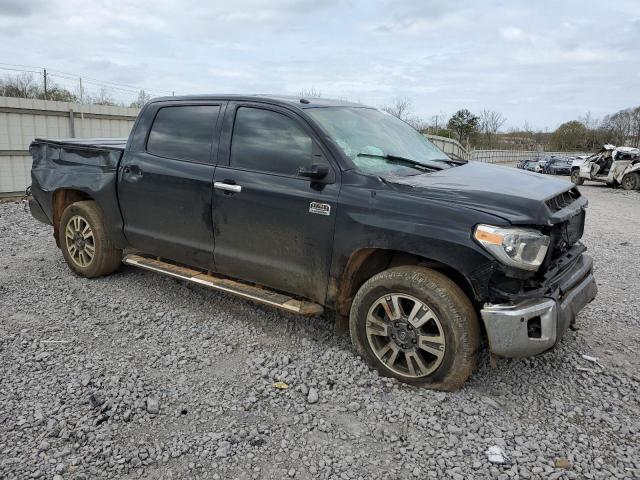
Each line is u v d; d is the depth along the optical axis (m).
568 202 3.67
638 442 2.93
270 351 3.92
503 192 3.29
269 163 3.96
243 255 4.12
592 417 3.18
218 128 4.27
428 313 3.31
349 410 3.19
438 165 4.05
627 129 79.62
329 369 3.63
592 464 2.73
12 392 3.27
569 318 3.37
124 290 5.13
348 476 2.62
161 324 4.38
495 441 2.90
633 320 4.76
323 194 3.64
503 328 3.09
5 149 10.42
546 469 2.68
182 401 3.24
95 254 5.20
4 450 2.73
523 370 3.73
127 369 3.61
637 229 10.44
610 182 22.34
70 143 5.42
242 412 3.15
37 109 10.80
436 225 3.21
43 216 5.75
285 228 3.82
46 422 2.97
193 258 4.48
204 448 2.80
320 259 3.71
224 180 4.11
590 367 3.81
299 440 2.89
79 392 3.29
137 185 4.70
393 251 3.65
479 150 45.88
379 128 4.33
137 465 2.66
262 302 4.02
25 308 4.63
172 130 4.59
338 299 3.72
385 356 3.56
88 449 2.76
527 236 3.05
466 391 3.41
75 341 4.02
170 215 4.52
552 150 78.56
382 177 3.54
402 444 2.88
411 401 3.27
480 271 3.09
